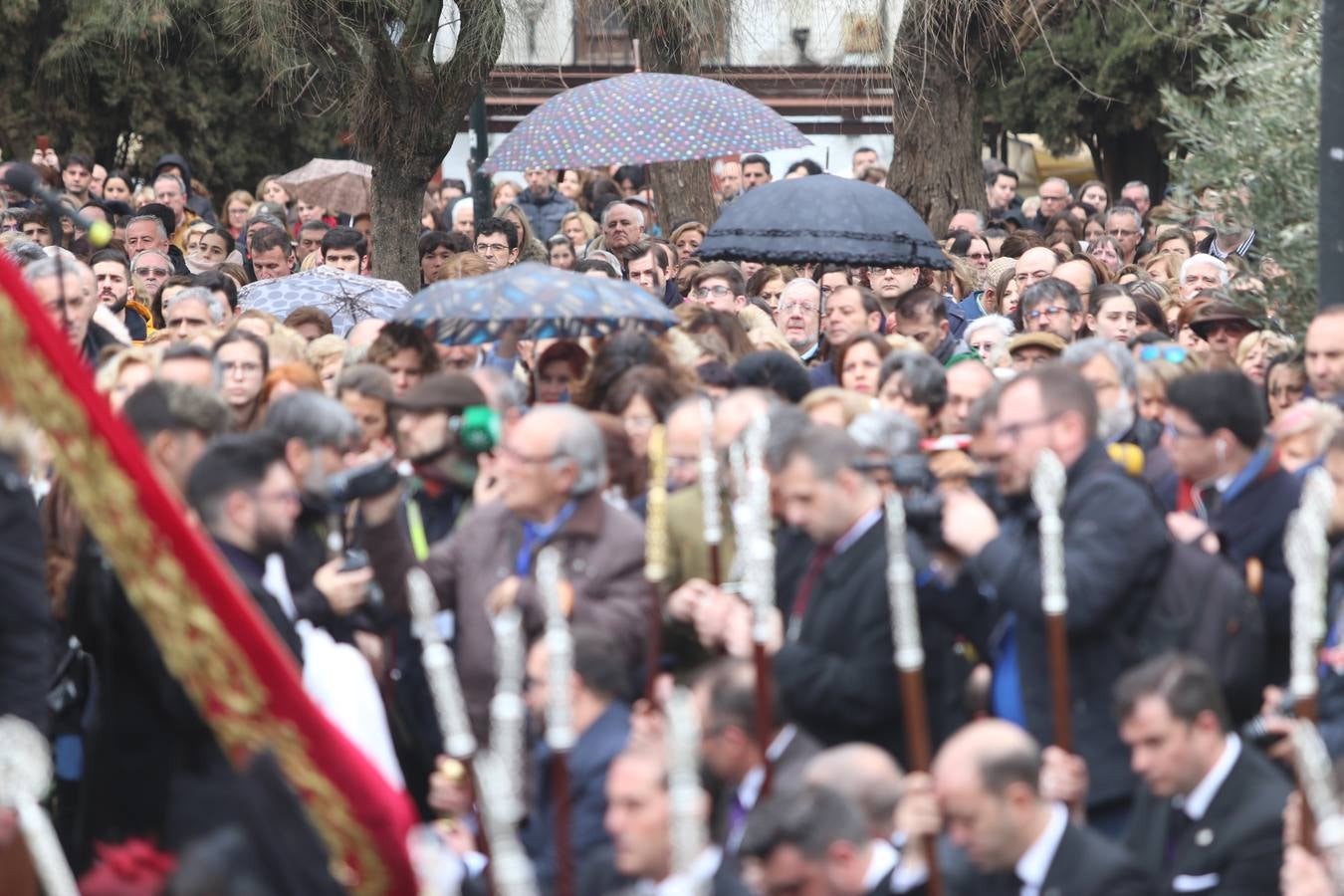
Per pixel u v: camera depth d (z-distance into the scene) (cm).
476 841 1521
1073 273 3350
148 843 1390
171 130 7862
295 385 2170
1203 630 1588
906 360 2194
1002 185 6197
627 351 2233
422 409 1939
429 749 1817
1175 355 2394
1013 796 1338
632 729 1497
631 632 1741
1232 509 1786
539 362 2425
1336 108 2119
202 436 1730
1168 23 6925
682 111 3067
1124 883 1350
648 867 1293
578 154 3023
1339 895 1175
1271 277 2584
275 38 3834
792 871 1234
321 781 1320
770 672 1491
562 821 1226
